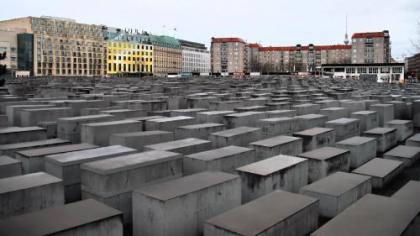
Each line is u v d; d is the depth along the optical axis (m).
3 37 129.88
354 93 32.19
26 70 127.06
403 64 95.44
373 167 10.95
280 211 6.62
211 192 7.44
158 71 186.12
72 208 6.44
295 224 6.60
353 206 6.80
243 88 39.56
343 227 6.00
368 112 18.56
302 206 6.85
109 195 7.88
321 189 8.38
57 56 147.88
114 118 15.41
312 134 13.45
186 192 7.03
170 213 6.74
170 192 7.04
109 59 168.12
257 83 51.81
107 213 6.27
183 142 11.48
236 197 8.05
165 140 12.48
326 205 8.11
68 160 9.02
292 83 55.22
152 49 181.88
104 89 34.62
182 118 15.62
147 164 8.47
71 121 13.89
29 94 29.09
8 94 28.95
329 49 197.38
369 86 48.94
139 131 13.84
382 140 14.63
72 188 9.02
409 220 6.24
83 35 156.50
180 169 9.19
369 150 13.17
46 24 145.00
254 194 8.67
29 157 9.74
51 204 7.68
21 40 134.38
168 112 18.53
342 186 8.59
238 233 5.82
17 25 143.00
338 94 29.64
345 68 102.88
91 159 9.27
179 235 6.91
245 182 8.80
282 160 9.76
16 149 10.80
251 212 6.57
